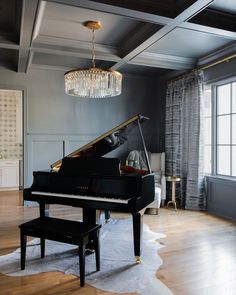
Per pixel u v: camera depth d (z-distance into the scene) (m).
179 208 4.97
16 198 5.93
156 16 2.85
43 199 2.86
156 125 6.14
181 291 2.20
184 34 3.69
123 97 5.87
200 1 2.56
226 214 4.36
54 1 2.53
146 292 2.18
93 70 3.54
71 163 3.10
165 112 5.77
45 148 5.34
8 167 7.13
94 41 3.97
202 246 3.16
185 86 5.01
